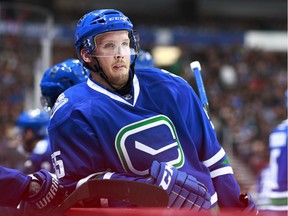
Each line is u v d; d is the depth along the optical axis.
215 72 18.12
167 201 1.83
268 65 18.91
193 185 1.96
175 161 2.06
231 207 2.17
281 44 19.67
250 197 2.17
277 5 22.39
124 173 2.03
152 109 2.11
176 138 2.10
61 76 2.83
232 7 22.38
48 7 18.88
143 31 17.91
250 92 17.03
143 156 2.04
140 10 21.45
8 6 5.67
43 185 1.95
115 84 2.12
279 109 16.00
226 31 19.28
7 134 8.37
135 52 2.15
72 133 2.06
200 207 1.97
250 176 11.50
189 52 18.27
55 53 15.95
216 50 18.92
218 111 12.74
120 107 2.08
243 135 13.34
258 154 12.02
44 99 2.90
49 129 2.13
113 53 2.09
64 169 2.06
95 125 2.05
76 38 2.19
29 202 1.96
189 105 2.17
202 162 2.19
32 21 5.60
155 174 1.91
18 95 12.22
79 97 2.12
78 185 2.01
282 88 17.42
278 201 4.11
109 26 2.09
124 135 2.04
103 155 2.05
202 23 21.62
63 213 1.87
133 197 1.82
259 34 19.58
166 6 21.69
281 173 4.09
